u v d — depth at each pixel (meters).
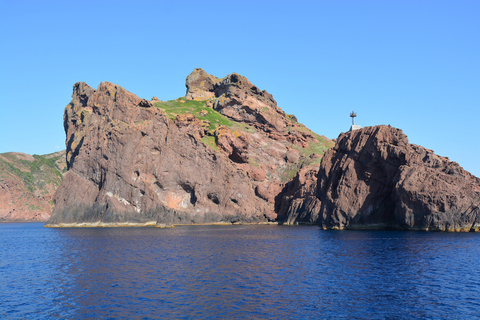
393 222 97.81
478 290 36.44
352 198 103.06
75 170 130.50
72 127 155.38
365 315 30.14
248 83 197.25
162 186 132.00
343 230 101.00
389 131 101.00
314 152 173.88
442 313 30.45
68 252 62.84
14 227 161.62
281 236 86.81
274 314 30.39
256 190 152.75
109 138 127.62
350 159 106.12
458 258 52.19
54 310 31.97
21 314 31.22
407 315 30.09
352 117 137.75
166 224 127.00
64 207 128.00
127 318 29.84
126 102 133.12
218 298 34.44
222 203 141.12
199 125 160.12
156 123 133.25
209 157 142.12
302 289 37.25
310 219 125.62
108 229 112.00
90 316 30.41
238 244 71.12
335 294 35.53
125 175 125.06
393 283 39.28
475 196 88.25
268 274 43.72
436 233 84.50
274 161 167.50
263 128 179.62
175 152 135.62
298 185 143.50
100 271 46.09
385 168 98.62
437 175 90.75
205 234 93.75
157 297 34.84
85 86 157.00
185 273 44.34
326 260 52.34
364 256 55.06
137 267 48.12
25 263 53.75
